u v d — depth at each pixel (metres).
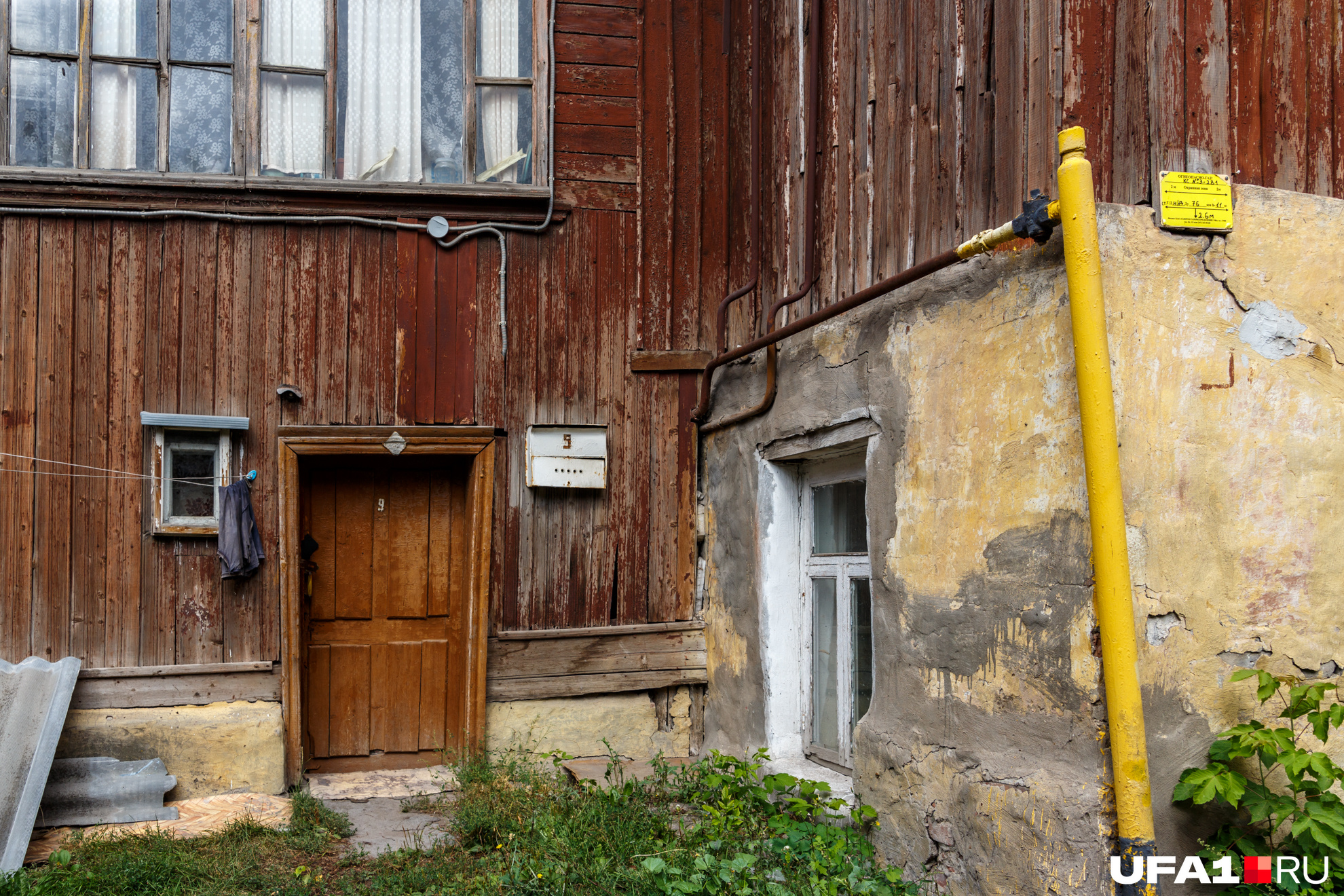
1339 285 3.08
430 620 5.55
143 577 4.93
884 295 3.93
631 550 5.62
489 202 5.45
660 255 5.70
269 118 5.23
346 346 5.24
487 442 5.36
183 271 5.04
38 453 4.83
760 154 5.38
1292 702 2.78
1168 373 2.89
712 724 5.57
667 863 3.57
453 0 5.49
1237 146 3.03
